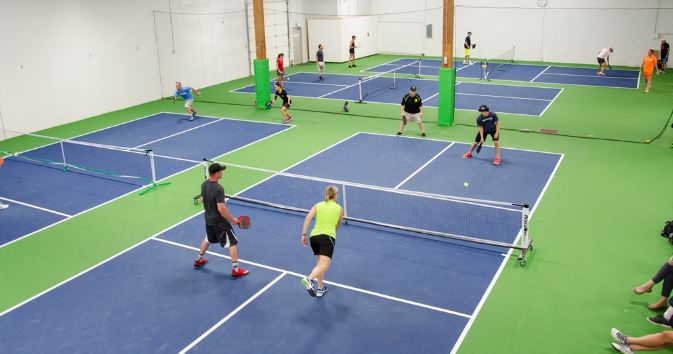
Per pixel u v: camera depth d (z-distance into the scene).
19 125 21.39
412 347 8.18
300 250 11.32
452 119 20.48
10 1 20.53
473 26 36.66
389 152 17.53
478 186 14.46
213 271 10.62
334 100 25.45
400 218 12.69
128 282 10.32
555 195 13.70
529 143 18.11
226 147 18.67
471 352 8.02
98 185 15.55
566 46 34.19
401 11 39.03
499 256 10.84
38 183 15.87
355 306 9.29
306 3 37.19
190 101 22.61
